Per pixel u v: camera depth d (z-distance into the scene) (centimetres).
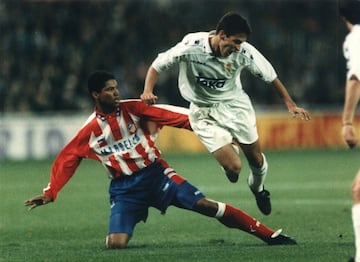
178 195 2547
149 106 2578
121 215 2583
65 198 4438
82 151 2573
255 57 2645
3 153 7144
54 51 8175
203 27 8812
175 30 8744
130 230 2583
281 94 2681
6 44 8100
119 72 8225
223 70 2655
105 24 8538
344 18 2139
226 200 4206
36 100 7838
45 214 3794
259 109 8194
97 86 2511
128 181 2583
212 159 6769
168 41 8662
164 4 8869
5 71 7931
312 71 8669
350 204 3881
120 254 2422
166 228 3206
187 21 8825
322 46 8788
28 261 2347
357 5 2119
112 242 2562
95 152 2578
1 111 7738
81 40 8344
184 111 2623
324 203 3941
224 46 2562
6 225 3434
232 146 2733
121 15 8631
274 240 2567
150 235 3014
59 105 7906
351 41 2038
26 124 7200
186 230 3133
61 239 2972
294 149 7656
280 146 7675
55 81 7988
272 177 5312
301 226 3147
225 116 2767
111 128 2547
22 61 8038
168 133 7600
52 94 7912
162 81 8088
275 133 7675
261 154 2869
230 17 2542
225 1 8912
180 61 2650
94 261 2291
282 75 8638
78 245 2766
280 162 6388
